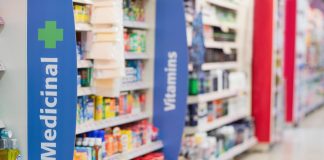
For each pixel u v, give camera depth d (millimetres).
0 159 3367
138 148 4719
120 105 4633
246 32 7473
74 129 3463
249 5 7469
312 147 8477
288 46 10281
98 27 4094
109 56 4051
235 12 7359
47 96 3518
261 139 7793
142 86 4941
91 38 4117
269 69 7629
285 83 9836
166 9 4996
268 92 7684
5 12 3584
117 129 4438
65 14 3453
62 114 3488
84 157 3896
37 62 3529
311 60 13039
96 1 4086
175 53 4977
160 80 5059
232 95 7117
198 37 5605
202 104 5941
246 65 7621
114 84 4141
